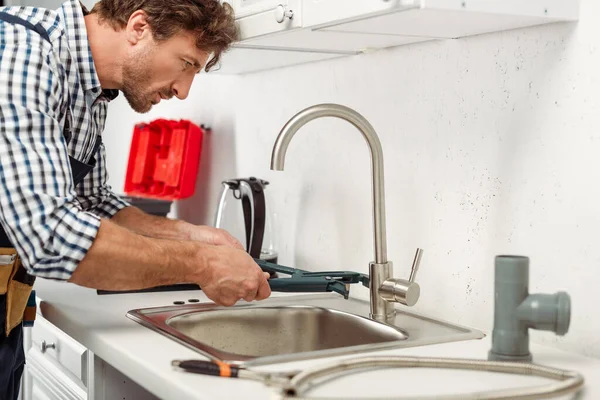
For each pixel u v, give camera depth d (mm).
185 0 1416
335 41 1531
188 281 1298
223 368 1041
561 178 1254
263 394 963
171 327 1354
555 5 1188
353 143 1746
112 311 1525
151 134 2506
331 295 1756
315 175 1886
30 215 1139
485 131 1397
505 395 887
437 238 1518
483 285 1412
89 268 1175
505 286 1100
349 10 1204
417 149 1561
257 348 1589
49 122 1188
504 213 1364
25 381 1958
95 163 1638
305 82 1911
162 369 1080
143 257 1207
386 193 1653
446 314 1503
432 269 1534
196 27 1439
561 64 1244
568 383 930
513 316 1098
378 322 1442
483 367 1071
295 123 1366
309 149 1906
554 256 1272
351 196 1762
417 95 1553
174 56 1453
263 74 2092
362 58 1705
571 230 1239
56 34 1365
